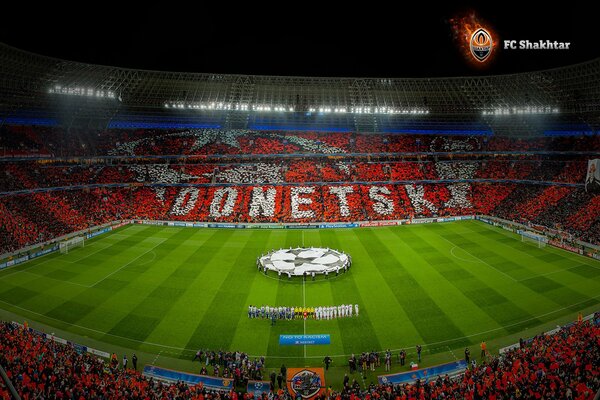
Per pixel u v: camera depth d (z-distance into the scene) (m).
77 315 39.19
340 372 30.95
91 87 84.50
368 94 98.94
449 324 37.28
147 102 92.69
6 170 70.50
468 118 98.75
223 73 91.44
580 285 45.22
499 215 76.38
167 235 67.62
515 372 25.02
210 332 36.34
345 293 44.12
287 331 36.56
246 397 26.03
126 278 48.41
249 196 80.44
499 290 44.31
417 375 29.66
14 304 41.38
